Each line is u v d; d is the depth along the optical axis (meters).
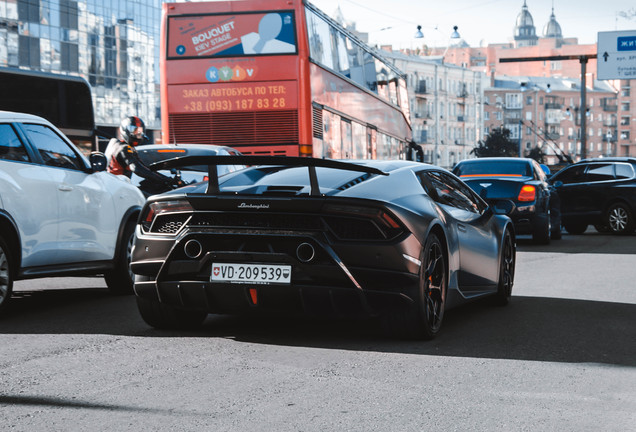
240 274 6.36
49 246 8.38
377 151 24.17
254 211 6.30
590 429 4.32
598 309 8.81
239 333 7.04
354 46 21.75
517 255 15.77
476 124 147.62
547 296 9.89
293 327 7.36
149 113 77.19
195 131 17.66
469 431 4.25
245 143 17.56
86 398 4.82
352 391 5.06
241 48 17.59
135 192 10.05
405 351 6.36
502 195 17.73
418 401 4.85
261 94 17.52
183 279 6.55
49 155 8.62
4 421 4.32
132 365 5.74
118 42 73.31
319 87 18.12
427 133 136.00
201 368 5.66
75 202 8.80
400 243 6.29
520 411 4.66
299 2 17.55
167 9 17.83
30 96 20.03
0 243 7.74
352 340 6.77
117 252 9.61
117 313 8.23
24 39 64.88
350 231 6.30
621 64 47.91
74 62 69.00
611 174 22.88
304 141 17.38
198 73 17.67
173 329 7.22
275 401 4.80
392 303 6.38
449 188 7.92
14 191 7.93
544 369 5.79
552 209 20.42
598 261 14.49
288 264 6.28
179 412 4.54
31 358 5.95
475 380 5.41
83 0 69.56
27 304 8.96
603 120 190.62
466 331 7.34
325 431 4.22
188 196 6.47
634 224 22.58
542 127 178.12
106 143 40.00
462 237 7.61
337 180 6.71
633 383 5.39
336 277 6.23
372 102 23.52
